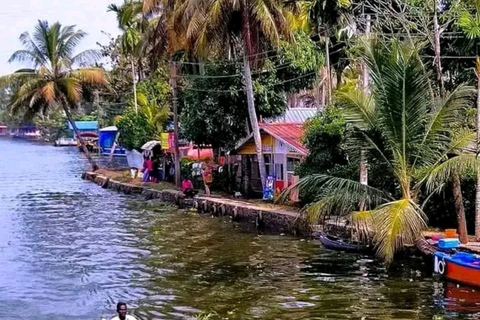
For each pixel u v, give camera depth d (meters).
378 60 20.52
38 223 34.00
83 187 52.59
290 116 44.75
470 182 23.72
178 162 43.69
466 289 18.50
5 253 25.89
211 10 32.44
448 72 32.34
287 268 21.78
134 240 28.23
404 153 20.56
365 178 24.89
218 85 37.75
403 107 20.06
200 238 28.14
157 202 41.12
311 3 32.56
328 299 17.86
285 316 16.45
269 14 32.31
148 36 44.66
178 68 44.53
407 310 16.69
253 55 34.03
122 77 77.81
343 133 27.33
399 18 26.47
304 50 38.34
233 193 38.44
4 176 62.94
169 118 58.62
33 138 149.88
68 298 18.89
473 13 26.17
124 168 62.19
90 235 29.86
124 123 59.91
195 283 20.17
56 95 57.03
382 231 19.00
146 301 18.25
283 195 23.69
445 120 20.22
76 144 113.62
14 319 16.89
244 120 38.81
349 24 31.92
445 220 24.58
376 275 20.38
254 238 27.69
